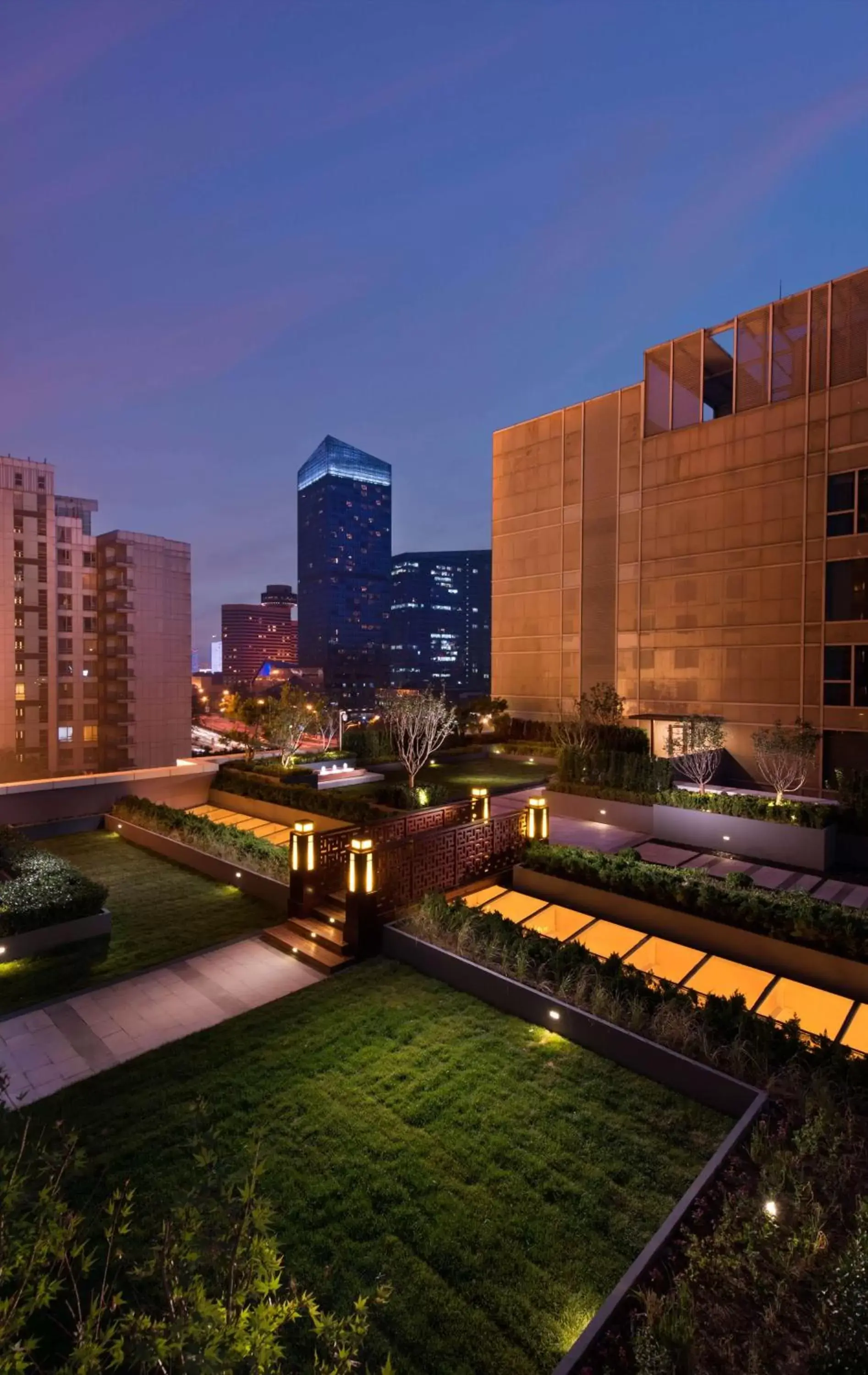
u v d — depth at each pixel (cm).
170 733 6481
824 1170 530
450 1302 456
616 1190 552
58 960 1019
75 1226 347
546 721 3212
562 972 842
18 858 1305
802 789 2256
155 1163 584
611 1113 647
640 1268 446
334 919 1073
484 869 1243
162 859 1524
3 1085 483
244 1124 635
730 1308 423
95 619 6247
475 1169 576
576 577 3064
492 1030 795
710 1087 656
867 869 1508
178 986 925
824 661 2234
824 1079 626
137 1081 706
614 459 2886
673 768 2044
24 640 5816
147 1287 466
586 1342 396
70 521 6066
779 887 1390
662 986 802
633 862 1170
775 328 2341
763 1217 470
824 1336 372
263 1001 887
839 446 2194
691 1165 580
